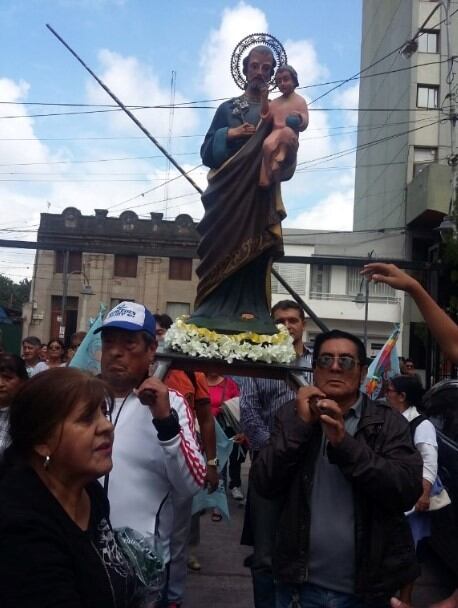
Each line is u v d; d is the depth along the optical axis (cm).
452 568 517
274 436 297
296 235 3070
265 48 460
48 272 3375
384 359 656
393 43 3011
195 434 305
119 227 3347
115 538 220
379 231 2878
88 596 185
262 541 368
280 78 428
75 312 3400
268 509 367
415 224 2767
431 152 2778
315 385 305
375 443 290
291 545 286
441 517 538
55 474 198
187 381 477
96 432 199
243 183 430
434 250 1995
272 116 426
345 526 280
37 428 194
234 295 436
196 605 493
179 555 415
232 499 848
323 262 793
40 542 175
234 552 631
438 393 662
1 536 174
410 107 2764
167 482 294
